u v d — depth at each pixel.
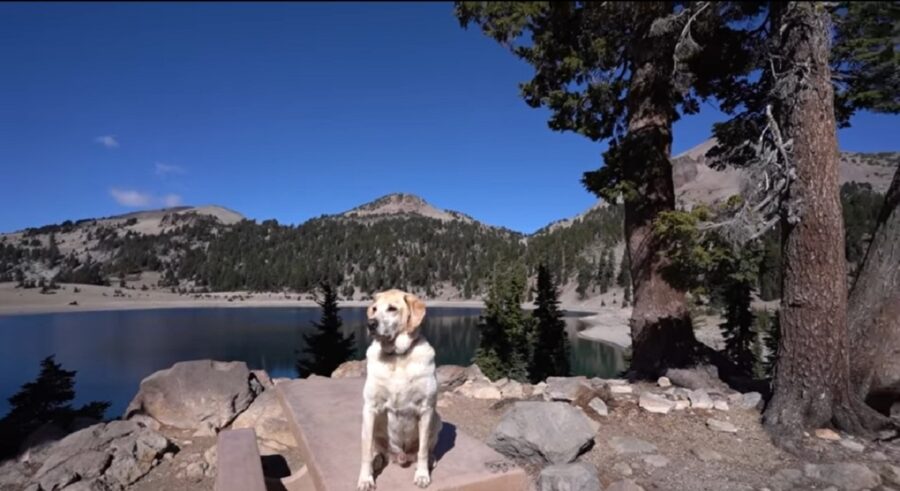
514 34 4.34
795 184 6.15
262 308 157.25
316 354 28.06
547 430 5.30
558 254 169.88
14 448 5.82
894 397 6.38
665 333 8.47
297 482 4.47
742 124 8.44
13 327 91.06
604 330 83.75
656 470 5.13
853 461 5.28
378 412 3.06
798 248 6.14
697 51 6.82
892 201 6.73
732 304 26.73
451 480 3.02
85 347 64.88
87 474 4.94
